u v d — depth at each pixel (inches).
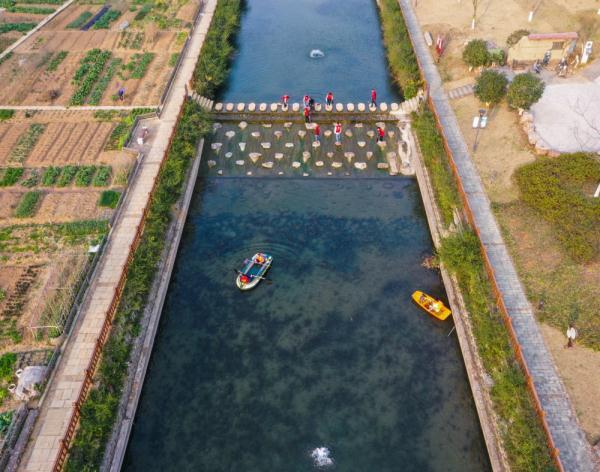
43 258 1275.8
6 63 2116.1
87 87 1935.3
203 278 1284.4
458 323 1145.4
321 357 1117.1
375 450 972.6
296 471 947.3
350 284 1261.1
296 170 1599.4
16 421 941.8
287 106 1847.9
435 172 1466.5
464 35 2123.5
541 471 840.3
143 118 1761.8
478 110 1701.5
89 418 942.4
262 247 1354.6
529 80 1560.0
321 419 1017.5
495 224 1304.1
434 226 1370.6
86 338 1094.4
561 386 972.6
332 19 2527.1
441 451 968.9
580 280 1150.3
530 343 1045.2
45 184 1494.8
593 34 2009.1
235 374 1092.5
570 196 1312.7
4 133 1713.8
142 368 1075.3
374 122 1786.4
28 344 1091.9
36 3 2662.4
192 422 1019.3
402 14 2268.7
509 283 1162.6
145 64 2079.2
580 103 1674.5
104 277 1222.9
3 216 1393.9
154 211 1337.4
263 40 2363.4
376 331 1163.9
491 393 991.0
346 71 2110.0
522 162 1471.5
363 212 1451.8
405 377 1080.8
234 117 1829.5
